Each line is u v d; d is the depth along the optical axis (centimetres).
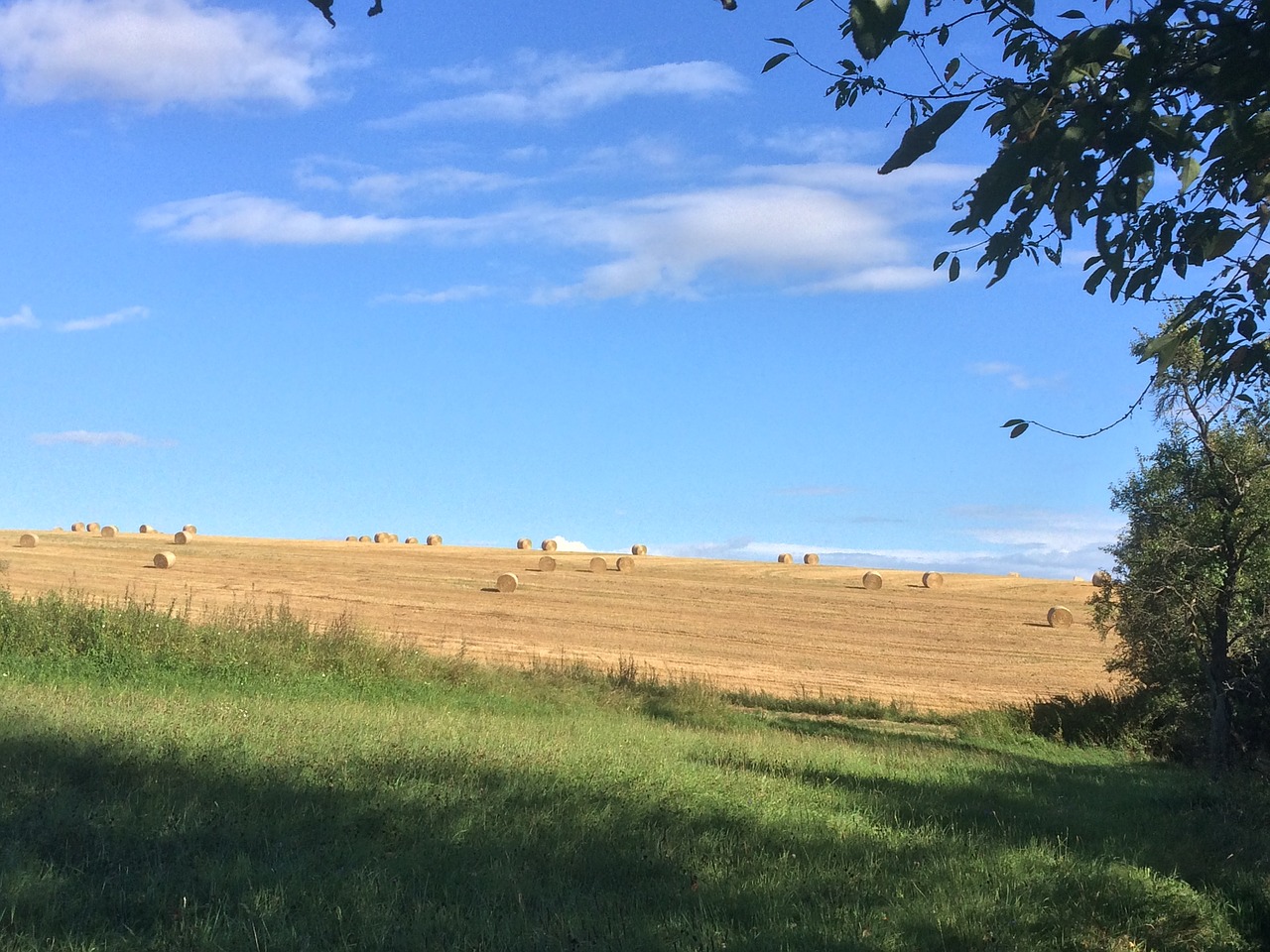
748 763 1151
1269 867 782
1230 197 428
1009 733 1981
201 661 1614
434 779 827
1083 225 382
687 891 599
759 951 512
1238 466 1358
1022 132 352
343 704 1439
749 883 622
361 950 477
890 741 1783
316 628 1984
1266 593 1430
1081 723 1962
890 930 563
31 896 500
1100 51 324
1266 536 1403
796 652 3038
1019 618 3775
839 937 536
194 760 816
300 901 528
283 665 1673
